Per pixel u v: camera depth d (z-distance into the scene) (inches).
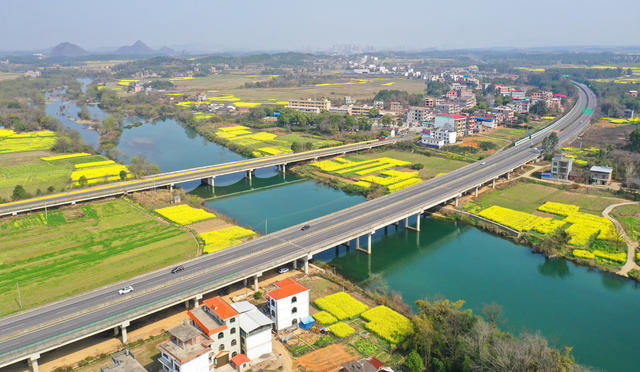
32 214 7081.7
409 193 7691.9
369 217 6496.1
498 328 4175.7
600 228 6678.2
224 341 3681.1
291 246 5497.1
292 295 4188.0
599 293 5123.0
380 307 4579.2
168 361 3373.5
